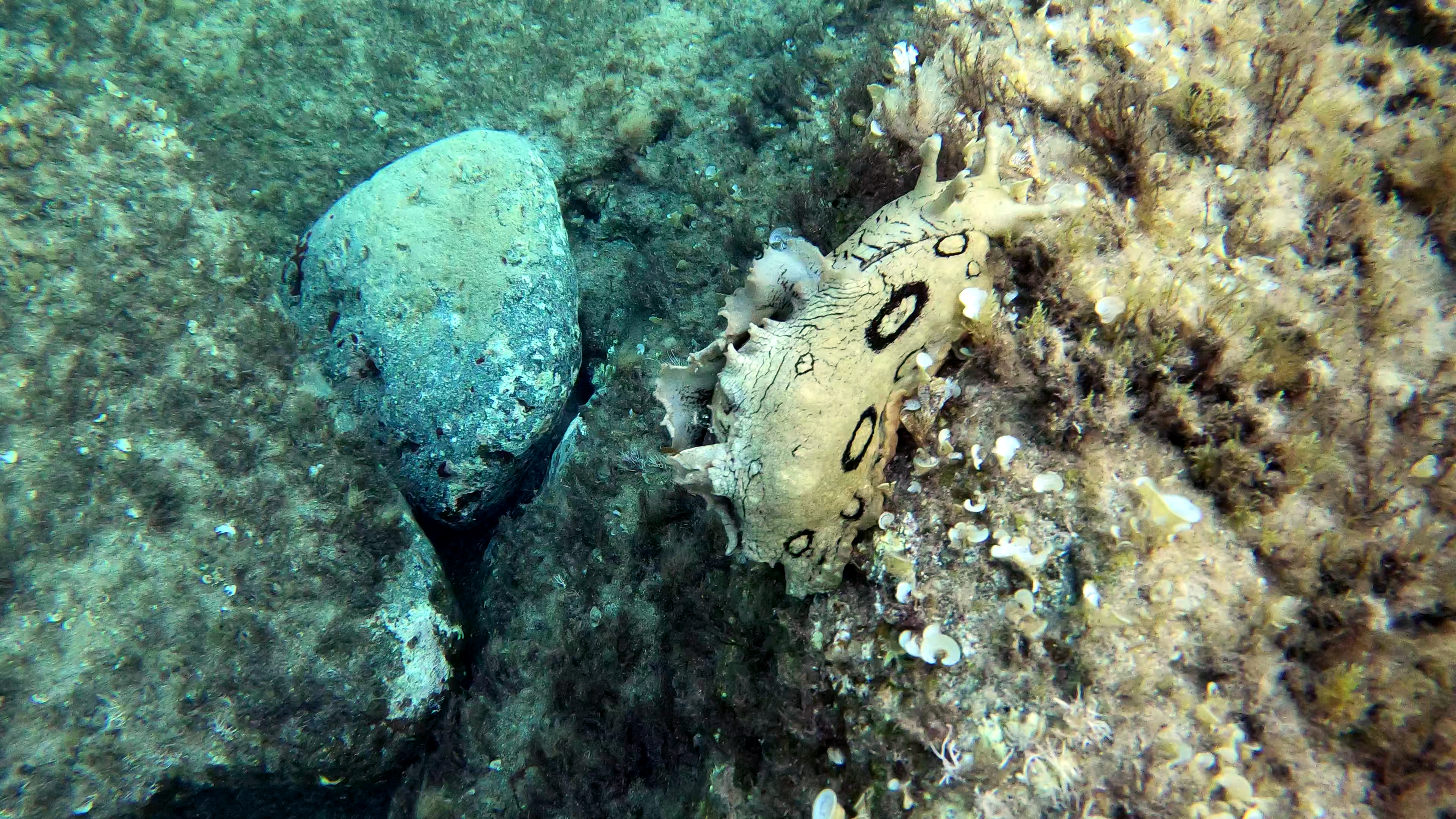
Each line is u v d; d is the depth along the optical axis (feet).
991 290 1.20
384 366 1.87
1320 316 1.19
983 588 1.14
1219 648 1.07
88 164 1.87
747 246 1.95
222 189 2.08
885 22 2.02
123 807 1.63
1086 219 1.28
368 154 2.29
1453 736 0.99
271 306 1.94
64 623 1.59
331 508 1.83
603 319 2.25
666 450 1.25
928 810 1.07
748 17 2.33
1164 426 1.17
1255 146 1.32
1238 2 1.41
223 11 2.19
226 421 1.79
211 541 1.72
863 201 1.60
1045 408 1.21
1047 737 1.05
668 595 1.70
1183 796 1.01
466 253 1.87
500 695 1.88
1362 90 1.33
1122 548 1.10
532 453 2.01
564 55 2.32
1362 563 1.07
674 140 2.25
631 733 1.69
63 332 1.72
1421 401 1.14
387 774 1.88
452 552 2.17
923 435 1.21
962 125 1.42
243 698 1.70
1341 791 1.02
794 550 1.16
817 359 1.10
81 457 1.66
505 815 1.77
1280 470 1.13
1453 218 1.23
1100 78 1.41
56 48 1.98
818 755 1.21
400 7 2.32
